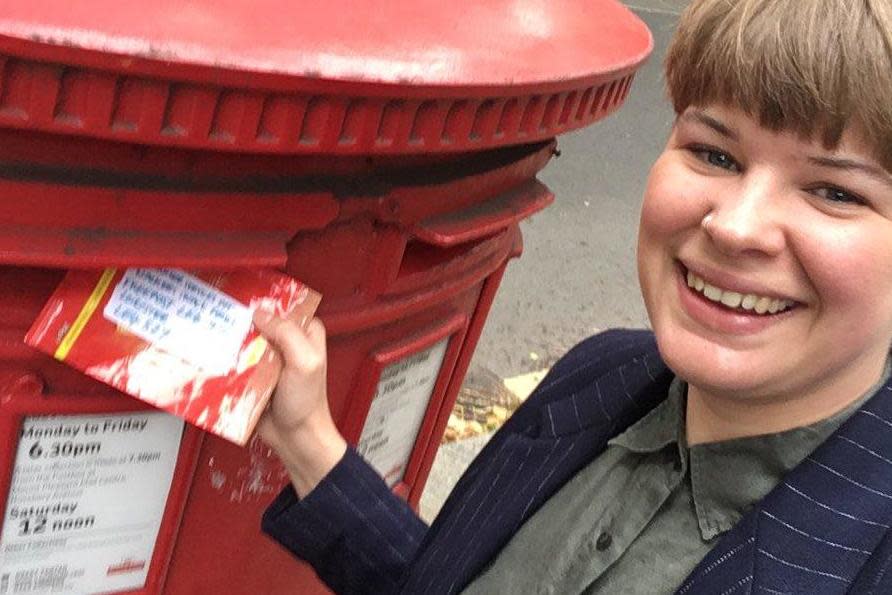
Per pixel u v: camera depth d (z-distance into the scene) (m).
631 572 0.91
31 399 0.94
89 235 0.86
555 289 3.63
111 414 0.99
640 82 5.52
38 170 0.83
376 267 1.08
